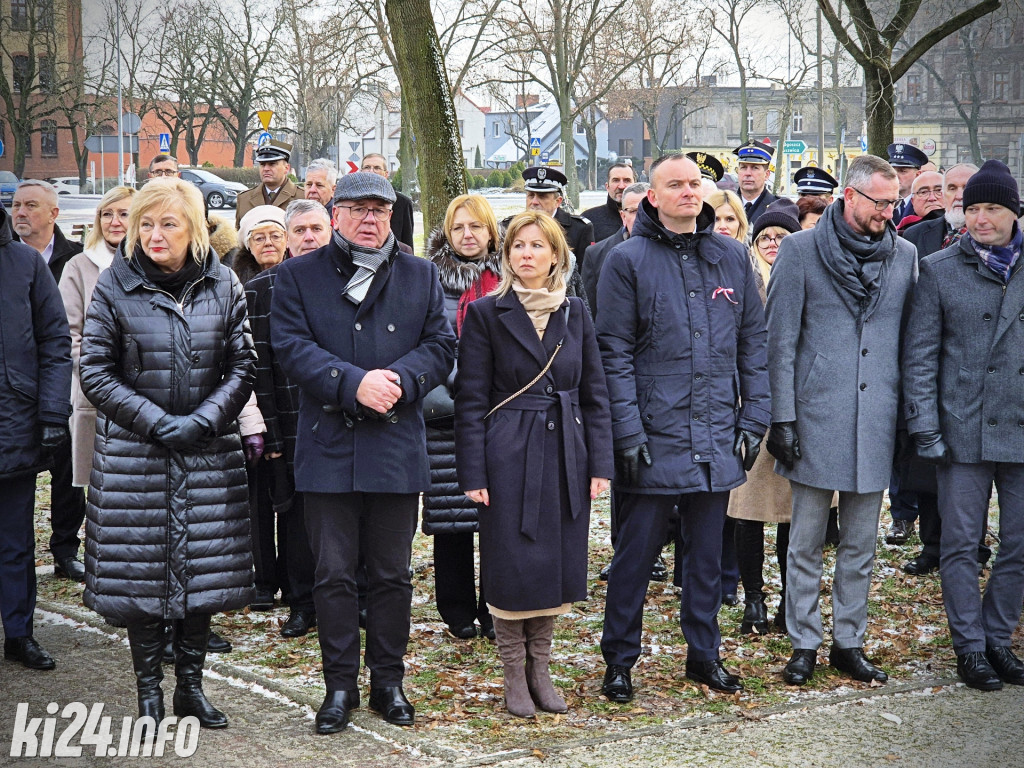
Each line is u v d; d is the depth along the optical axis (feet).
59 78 160.04
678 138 242.99
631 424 14.79
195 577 13.46
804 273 16.06
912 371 16.30
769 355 16.16
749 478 17.76
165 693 14.71
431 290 14.32
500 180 206.39
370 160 28.43
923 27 54.85
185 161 222.89
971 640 15.78
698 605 15.30
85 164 163.43
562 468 14.38
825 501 16.10
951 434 16.22
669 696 14.96
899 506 23.58
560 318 14.55
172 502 13.44
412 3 32.09
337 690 13.70
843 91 126.21
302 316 13.94
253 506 18.78
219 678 15.37
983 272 16.06
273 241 18.26
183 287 13.76
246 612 18.95
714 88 236.84
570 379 14.53
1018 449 15.88
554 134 288.10
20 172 159.22
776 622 18.12
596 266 22.38
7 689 14.85
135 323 13.51
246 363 14.07
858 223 15.90
